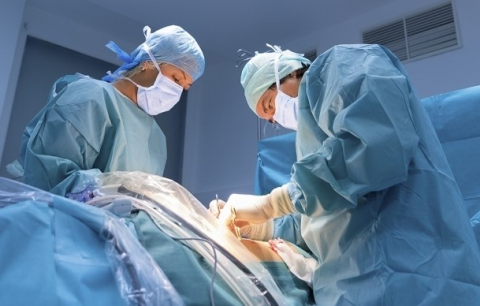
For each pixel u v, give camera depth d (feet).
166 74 5.86
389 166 3.23
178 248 2.85
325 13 10.89
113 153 4.88
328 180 3.37
